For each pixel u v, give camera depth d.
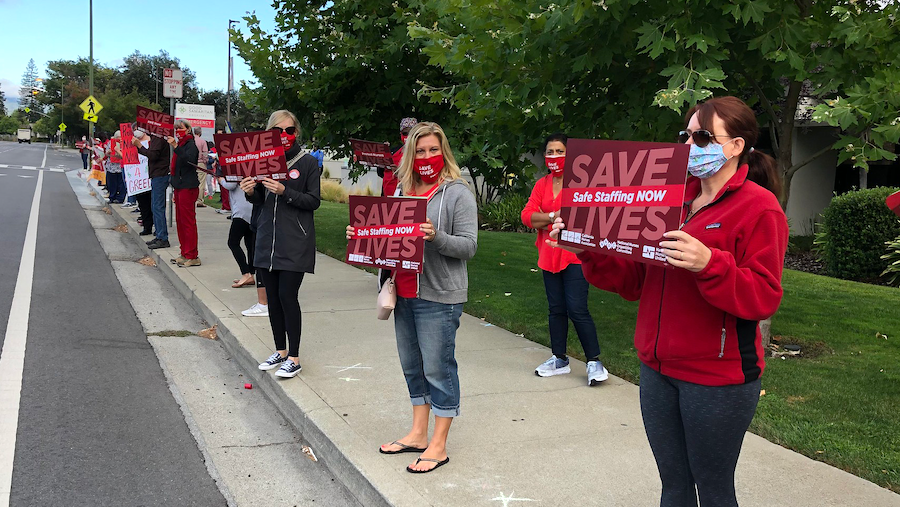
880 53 5.13
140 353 5.93
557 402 4.71
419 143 3.59
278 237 4.98
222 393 5.12
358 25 9.74
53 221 14.64
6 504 3.37
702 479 2.37
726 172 2.28
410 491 3.37
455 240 3.48
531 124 6.55
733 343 2.20
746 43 5.52
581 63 5.39
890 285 10.04
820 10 5.24
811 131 14.08
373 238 3.54
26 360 5.50
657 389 2.40
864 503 3.31
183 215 9.39
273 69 10.73
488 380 5.17
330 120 10.47
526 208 5.18
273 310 5.16
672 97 4.57
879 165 14.25
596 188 2.38
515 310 7.44
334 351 5.75
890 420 4.34
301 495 3.65
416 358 3.75
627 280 2.56
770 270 2.11
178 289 8.70
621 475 3.61
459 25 7.26
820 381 5.14
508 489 3.42
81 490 3.56
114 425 4.39
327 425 4.16
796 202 14.30
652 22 5.10
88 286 8.48
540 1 5.42
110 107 73.69
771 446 4.00
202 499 3.55
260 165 4.91
